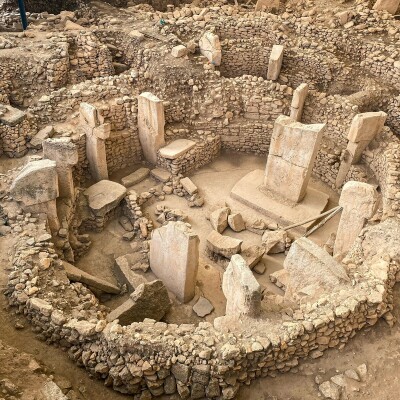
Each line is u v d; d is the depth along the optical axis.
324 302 5.43
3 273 6.23
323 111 10.55
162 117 9.83
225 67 12.20
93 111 8.88
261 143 11.01
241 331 5.25
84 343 5.41
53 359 5.45
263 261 8.55
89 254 8.42
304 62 11.55
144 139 10.35
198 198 9.78
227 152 11.23
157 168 10.50
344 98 10.45
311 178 10.67
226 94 10.79
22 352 5.20
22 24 11.79
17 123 8.95
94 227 8.85
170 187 10.05
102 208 8.70
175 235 6.87
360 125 9.18
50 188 7.03
